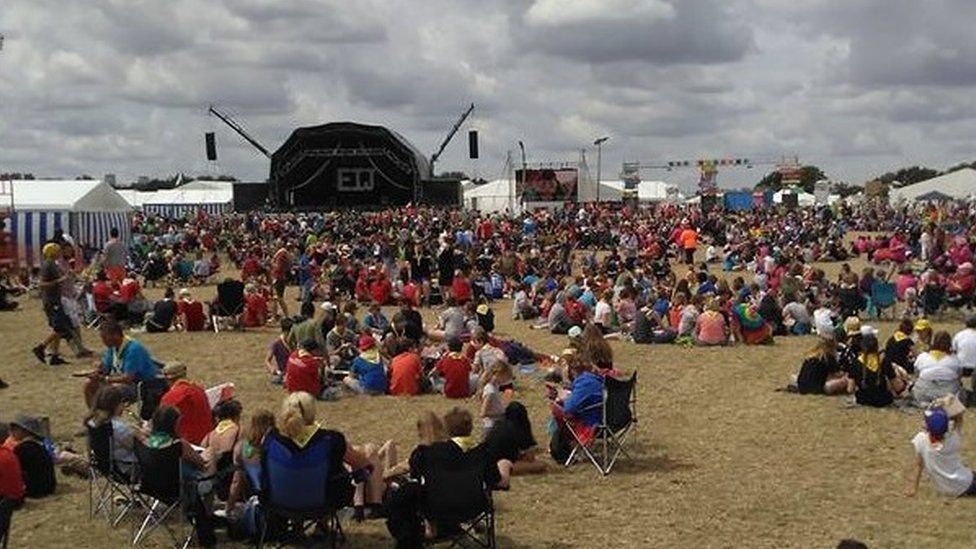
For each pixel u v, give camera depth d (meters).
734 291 24.75
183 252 41.66
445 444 8.38
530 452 11.34
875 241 46.28
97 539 9.08
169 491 8.73
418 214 58.69
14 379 17.17
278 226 52.44
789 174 127.75
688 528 9.37
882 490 10.55
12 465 9.74
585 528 9.42
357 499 9.52
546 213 62.19
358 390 15.96
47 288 18.64
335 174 76.12
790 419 14.02
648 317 21.89
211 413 10.73
